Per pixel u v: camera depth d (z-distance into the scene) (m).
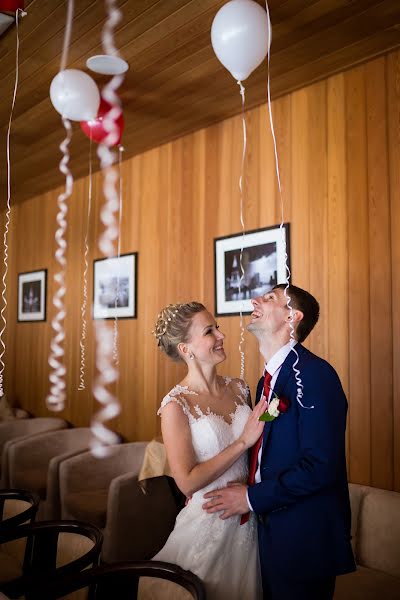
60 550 1.90
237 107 3.58
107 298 4.79
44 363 5.59
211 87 3.27
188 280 4.00
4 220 6.53
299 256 3.25
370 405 2.88
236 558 1.77
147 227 4.41
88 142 4.21
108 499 3.16
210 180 3.87
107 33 2.68
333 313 3.06
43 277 5.68
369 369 2.89
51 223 5.64
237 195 3.66
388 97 2.89
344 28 2.65
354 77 3.05
